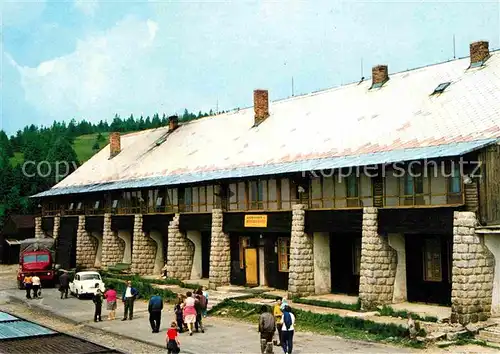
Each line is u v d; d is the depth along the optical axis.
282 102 49.72
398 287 31.11
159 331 29.11
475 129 29.00
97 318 33.19
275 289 38.81
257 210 38.12
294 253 34.53
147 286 42.28
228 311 33.47
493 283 25.98
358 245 34.59
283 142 41.41
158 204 48.28
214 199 42.31
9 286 51.16
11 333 28.28
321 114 42.78
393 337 25.08
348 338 25.64
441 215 27.14
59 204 65.50
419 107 35.25
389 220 29.66
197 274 45.78
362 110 39.47
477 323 25.09
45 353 23.31
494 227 25.19
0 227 89.62
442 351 22.59
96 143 189.38
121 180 54.19
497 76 33.50
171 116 62.25
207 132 53.94
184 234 45.41
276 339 25.83
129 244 54.97
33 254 49.41
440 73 38.25
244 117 52.03
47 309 37.69
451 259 29.88
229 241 41.34
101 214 56.94
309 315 29.55
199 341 26.19
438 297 30.27
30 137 195.50
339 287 35.22
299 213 34.53
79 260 57.81
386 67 41.97
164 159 53.31
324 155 35.53
